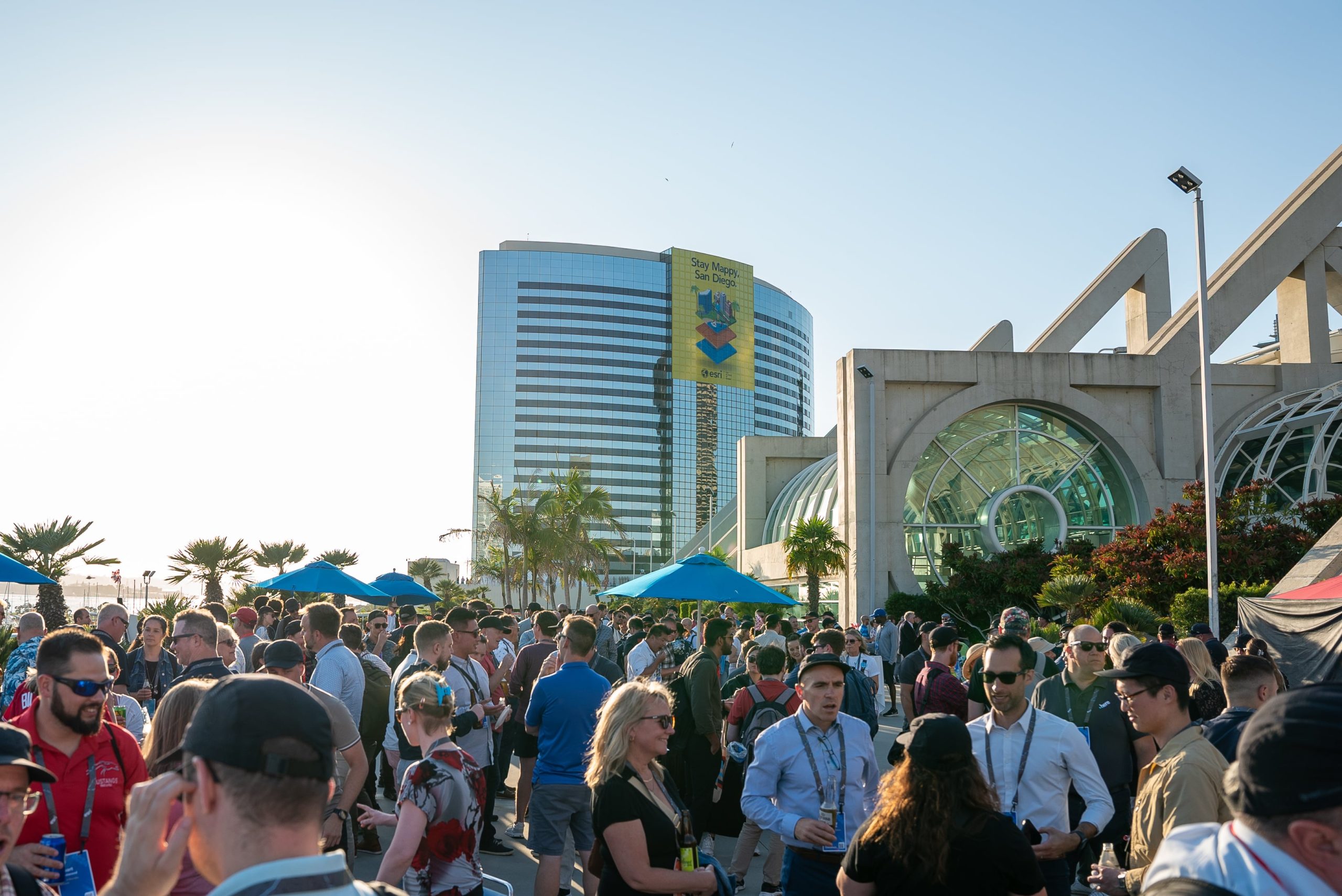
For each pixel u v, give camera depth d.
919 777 3.78
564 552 62.16
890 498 33.94
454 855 4.72
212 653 7.17
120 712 6.14
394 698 8.52
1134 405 35.50
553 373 157.62
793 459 54.28
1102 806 5.47
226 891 1.71
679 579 11.84
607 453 157.62
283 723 1.84
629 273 163.12
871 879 3.89
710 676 8.90
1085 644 7.49
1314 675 14.76
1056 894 5.45
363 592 16.08
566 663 7.46
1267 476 34.06
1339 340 46.03
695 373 164.25
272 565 48.91
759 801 5.52
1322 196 36.28
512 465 154.50
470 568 91.75
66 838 4.20
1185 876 1.96
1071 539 30.70
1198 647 7.79
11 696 7.10
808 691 5.65
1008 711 5.70
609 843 4.59
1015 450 35.50
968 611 31.08
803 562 37.34
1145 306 40.75
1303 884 1.78
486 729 9.18
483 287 159.25
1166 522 25.47
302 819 1.84
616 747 4.72
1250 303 35.56
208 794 1.85
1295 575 21.33
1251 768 1.87
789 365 181.88
